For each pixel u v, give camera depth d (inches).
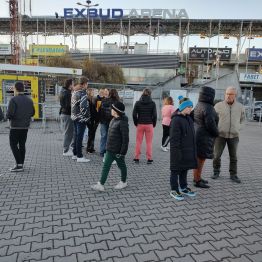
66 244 137.4
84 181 230.4
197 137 215.6
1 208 175.8
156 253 132.3
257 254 134.3
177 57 1840.6
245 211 183.0
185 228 157.5
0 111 245.1
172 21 1996.8
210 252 134.6
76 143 286.2
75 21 2085.4
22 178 233.5
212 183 237.1
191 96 712.4
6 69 621.3
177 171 197.2
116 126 202.5
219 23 1967.3
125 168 213.5
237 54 1962.4
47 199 191.8
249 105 821.2
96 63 1456.7
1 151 324.8
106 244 138.6
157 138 464.4
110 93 298.2
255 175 267.0
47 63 1443.2
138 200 194.9
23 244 136.3
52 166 270.8
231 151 242.2
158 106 753.0
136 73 1835.6
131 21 2037.4
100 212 174.2
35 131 477.1
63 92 303.1
